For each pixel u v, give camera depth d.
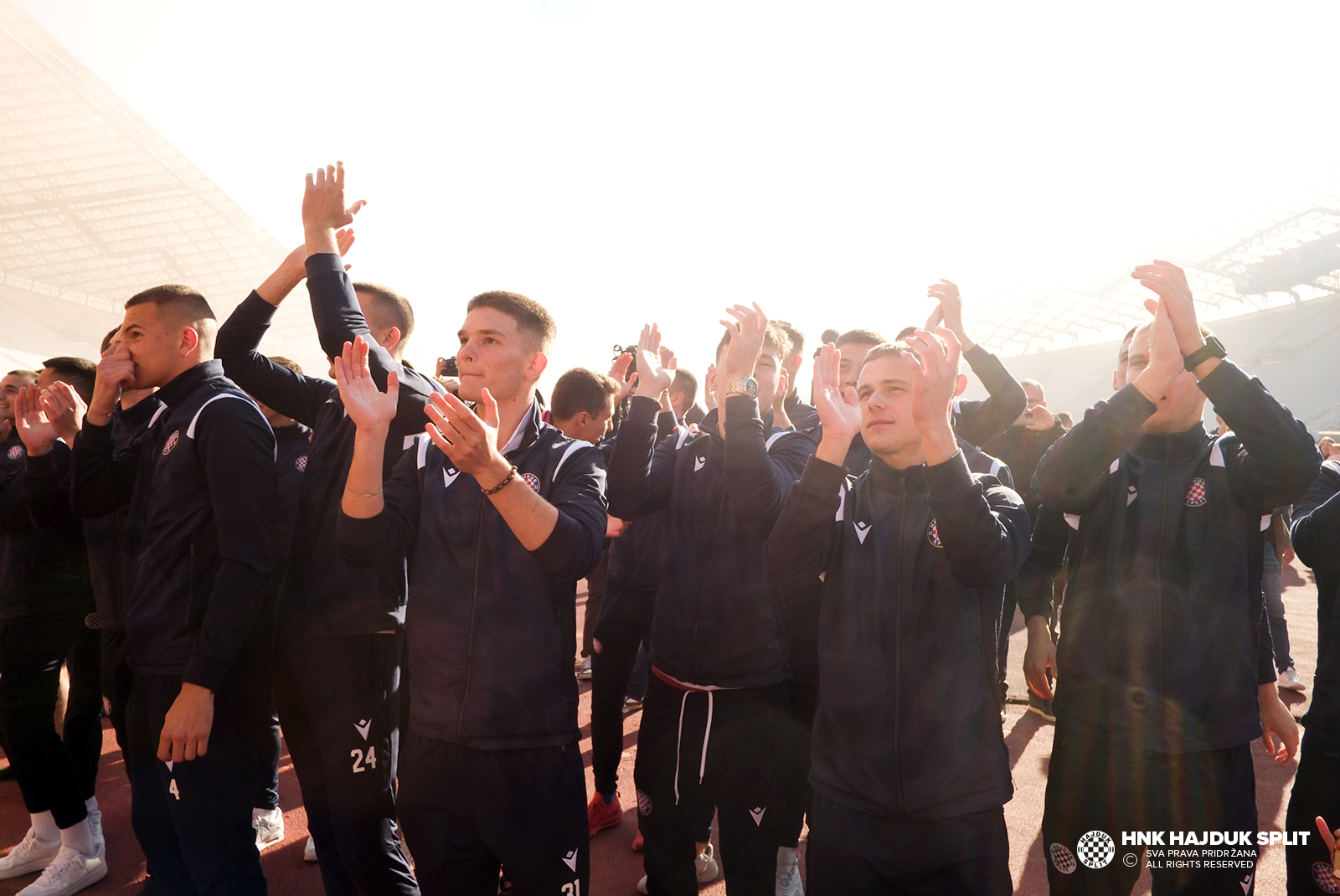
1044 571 2.42
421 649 1.99
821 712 1.96
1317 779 2.11
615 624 3.43
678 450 2.71
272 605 2.46
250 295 2.65
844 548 2.02
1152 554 2.03
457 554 2.01
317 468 2.46
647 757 2.52
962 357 3.40
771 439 2.79
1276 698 2.21
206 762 2.23
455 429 1.70
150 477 2.50
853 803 1.85
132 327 2.51
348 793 2.28
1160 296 1.92
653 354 2.66
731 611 2.41
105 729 4.75
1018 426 5.62
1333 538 2.18
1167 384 1.92
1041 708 4.78
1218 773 1.95
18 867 3.07
